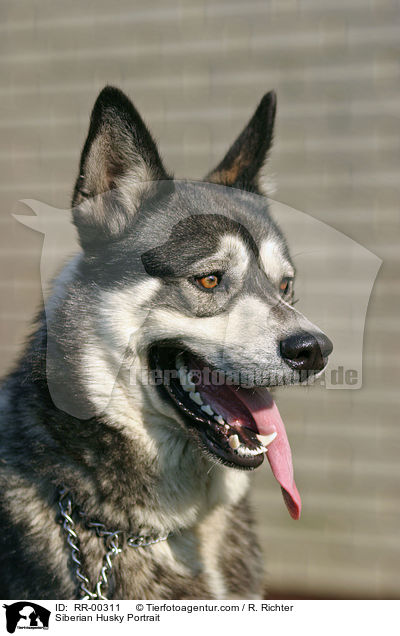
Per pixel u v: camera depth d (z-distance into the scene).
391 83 5.76
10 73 6.45
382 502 5.55
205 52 6.09
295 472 5.71
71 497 3.03
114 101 3.13
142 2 6.19
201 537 3.29
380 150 5.74
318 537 5.53
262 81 5.99
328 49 5.86
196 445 3.12
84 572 2.98
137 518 3.05
